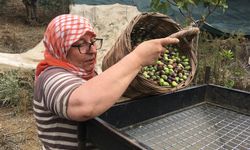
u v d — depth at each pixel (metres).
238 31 5.22
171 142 1.46
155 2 3.10
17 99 4.23
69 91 1.19
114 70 1.20
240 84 4.20
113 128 1.20
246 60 4.82
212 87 1.97
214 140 1.50
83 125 1.35
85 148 1.38
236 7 6.28
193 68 1.91
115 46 1.63
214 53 4.01
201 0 3.02
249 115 1.82
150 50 1.25
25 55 5.20
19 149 3.31
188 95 1.88
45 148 1.47
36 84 1.40
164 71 1.80
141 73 1.67
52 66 1.39
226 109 1.91
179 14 5.43
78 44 1.38
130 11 5.52
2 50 6.63
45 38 1.43
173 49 2.00
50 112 1.38
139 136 1.50
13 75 4.41
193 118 1.75
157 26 1.90
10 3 10.52
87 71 1.44
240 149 1.43
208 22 6.25
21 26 8.84
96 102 1.15
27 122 3.89
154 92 1.66
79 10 5.68
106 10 5.54
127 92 1.64
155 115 1.72
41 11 9.55
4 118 3.96
